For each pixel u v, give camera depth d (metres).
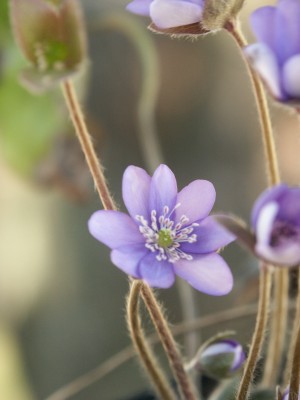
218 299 0.50
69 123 0.38
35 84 0.27
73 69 0.27
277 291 0.28
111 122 0.60
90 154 0.26
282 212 0.21
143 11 0.25
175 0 0.24
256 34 0.22
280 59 0.22
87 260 0.61
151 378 0.26
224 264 0.23
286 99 0.22
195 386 0.28
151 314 0.25
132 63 0.59
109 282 0.61
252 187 0.61
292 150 0.42
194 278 0.23
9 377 0.61
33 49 0.27
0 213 0.64
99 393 0.50
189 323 0.30
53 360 0.61
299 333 0.23
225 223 0.21
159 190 0.24
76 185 0.39
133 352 0.31
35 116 0.38
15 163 0.39
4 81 0.37
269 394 0.27
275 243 0.21
